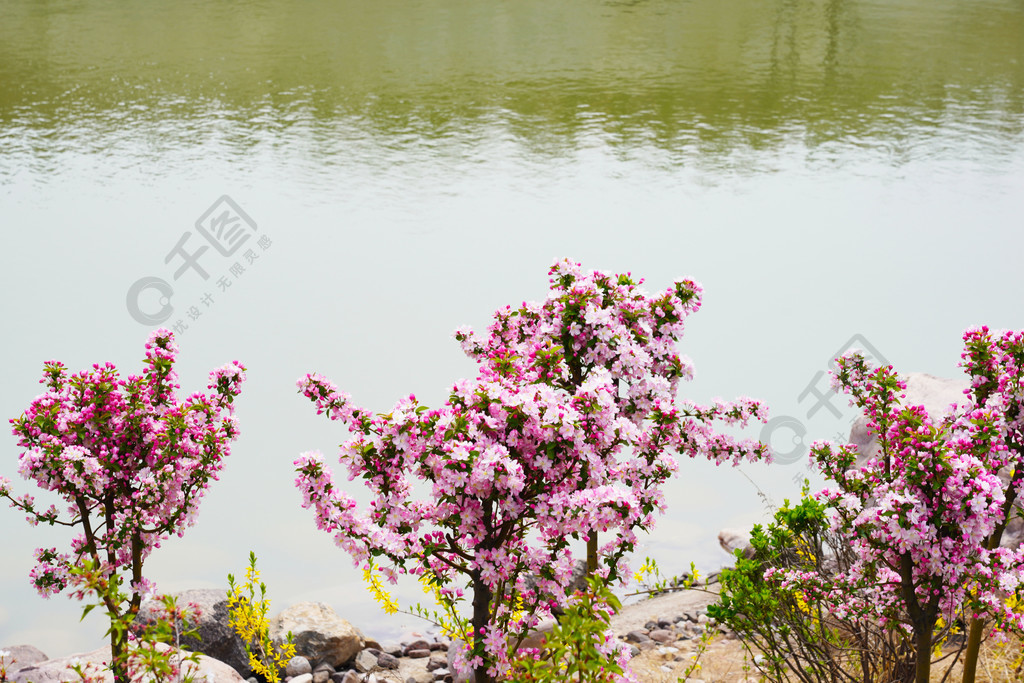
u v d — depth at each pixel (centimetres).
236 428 449
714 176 1644
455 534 400
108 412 411
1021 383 393
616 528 386
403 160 1720
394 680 523
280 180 1585
